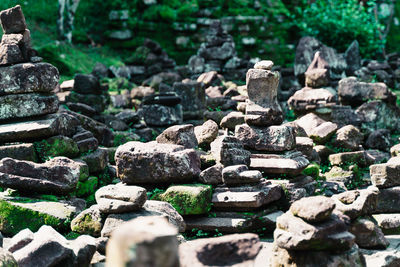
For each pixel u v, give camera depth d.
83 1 21.23
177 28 20.86
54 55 16.38
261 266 5.23
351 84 11.32
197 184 6.62
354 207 5.79
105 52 20.25
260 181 6.68
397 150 8.35
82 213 6.02
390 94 11.32
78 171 6.83
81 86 11.20
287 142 7.16
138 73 16.66
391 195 6.77
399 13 24.92
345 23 19.80
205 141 7.57
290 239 4.76
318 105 10.67
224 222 6.37
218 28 16.34
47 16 20.22
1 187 6.73
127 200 5.75
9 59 7.44
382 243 5.82
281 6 22.48
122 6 21.38
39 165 6.68
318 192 7.62
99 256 5.47
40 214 6.18
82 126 8.96
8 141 7.27
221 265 4.04
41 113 7.44
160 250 2.83
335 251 4.81
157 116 10.78
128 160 6.61
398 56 19.62
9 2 18.44
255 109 7.27
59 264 4.92
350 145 9.11
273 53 21.41
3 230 6.19
